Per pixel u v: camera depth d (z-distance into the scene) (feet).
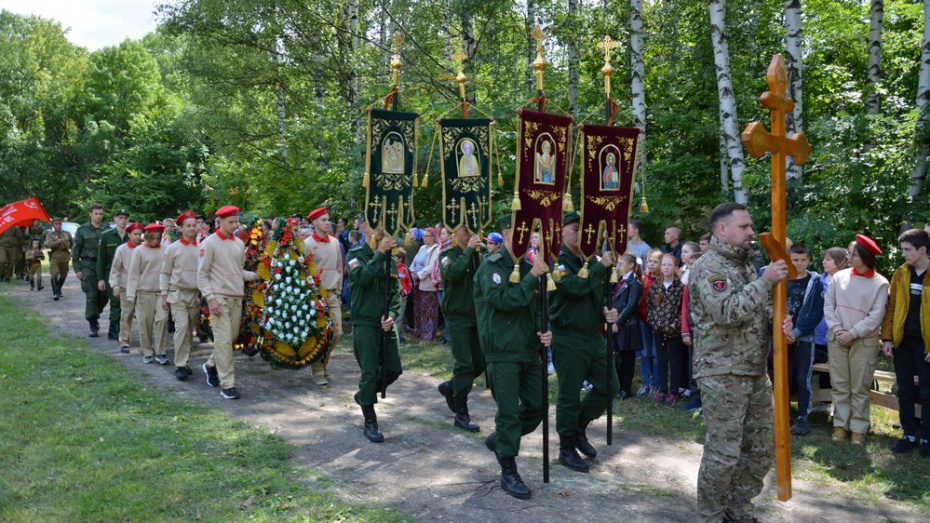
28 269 58.70
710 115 44.01
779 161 12.76
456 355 21.01
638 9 40.73
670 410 23.39
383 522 14.28
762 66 47.83
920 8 43.06
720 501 13.43
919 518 15.05
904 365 18.99
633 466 18.12
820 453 19.02
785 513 15.26
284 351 26.20
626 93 48.32
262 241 29.63
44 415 21.45
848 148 30.96
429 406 24.07
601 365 18.19
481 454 18.92
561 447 18.06
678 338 24.11
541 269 15.64
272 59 67.51
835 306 20.16
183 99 117.70
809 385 20.72
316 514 14.67
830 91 43.14
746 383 13.11
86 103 150.00
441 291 35.35
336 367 30.58
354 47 58.70
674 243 29.37
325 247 28.12
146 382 26.61
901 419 19.15
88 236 37.09
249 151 68.90
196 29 65.31
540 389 17.12
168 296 27.68
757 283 12.62
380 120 19.01
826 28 48.88
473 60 48.85
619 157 17.92
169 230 41.34
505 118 38.27
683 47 48.78
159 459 17.76
